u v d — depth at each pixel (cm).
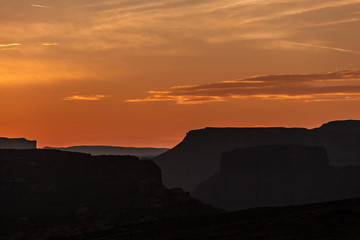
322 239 13025
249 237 13725
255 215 16212
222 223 15575
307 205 17175
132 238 14938
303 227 14200
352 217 14512
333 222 14262
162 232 15288
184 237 14425
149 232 15438
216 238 14000
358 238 12788
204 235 14388
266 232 14038
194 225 15762
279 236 13600
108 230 16462
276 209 17012
